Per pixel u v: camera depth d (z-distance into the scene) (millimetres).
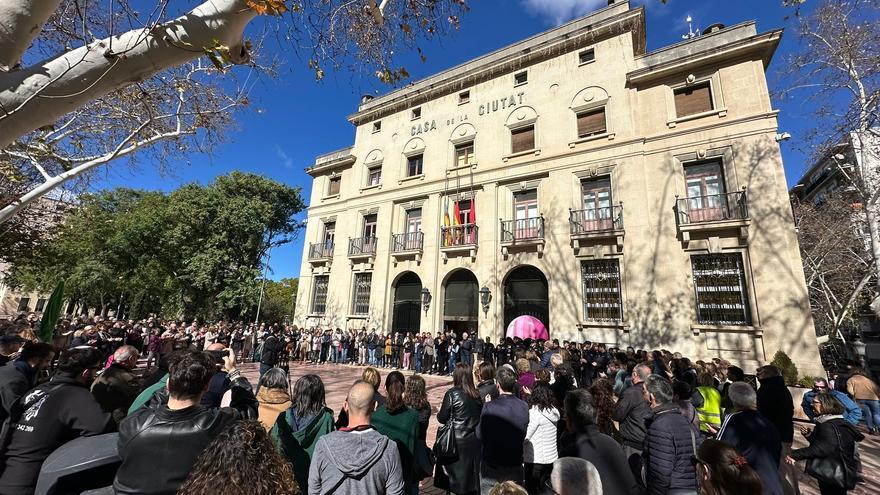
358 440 2232
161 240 25547
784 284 11336
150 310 37281
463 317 16984
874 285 16406
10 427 2619
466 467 3648
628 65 15250
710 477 2059
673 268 12898
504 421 3502
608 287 13977
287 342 17156
